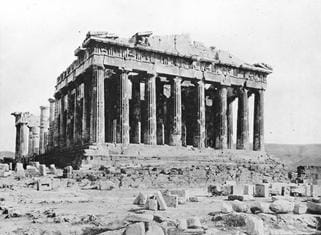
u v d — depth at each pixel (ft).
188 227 55.88
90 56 164.76
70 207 75.20
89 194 98.07
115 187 112.57
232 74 201.67
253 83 209.15
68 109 202.90
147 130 172.14
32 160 220.64
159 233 48.85
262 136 209.36
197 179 134.82
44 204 79.20
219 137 194.49
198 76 188.44
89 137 168.76
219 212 66.39
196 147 185.47
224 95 197.06
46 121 267.59
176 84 181.47
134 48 169.99
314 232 57.52
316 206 67.51
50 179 111.65
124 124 164.35
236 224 57.57
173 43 186.09
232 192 103.45
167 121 208.33
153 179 124.57
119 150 156.25
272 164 194.18
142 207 74.54
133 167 136.87
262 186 98.78
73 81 188.65
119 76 168.96
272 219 61.46
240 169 156.76
